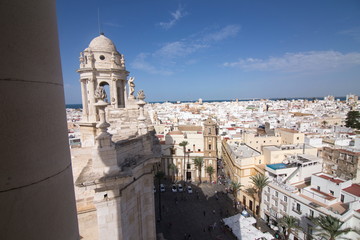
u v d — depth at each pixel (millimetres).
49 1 3902
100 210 12648
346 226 28312
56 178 3965
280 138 67625
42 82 3652
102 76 17922
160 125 97562
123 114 18516
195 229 42250
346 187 33344
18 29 3188
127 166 13250
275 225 39625
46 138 3727
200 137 70375
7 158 3131
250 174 51188
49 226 3812
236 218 39281
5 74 3043
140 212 15922
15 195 3244
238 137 77062
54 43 4047
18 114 3227
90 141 17156
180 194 58469
